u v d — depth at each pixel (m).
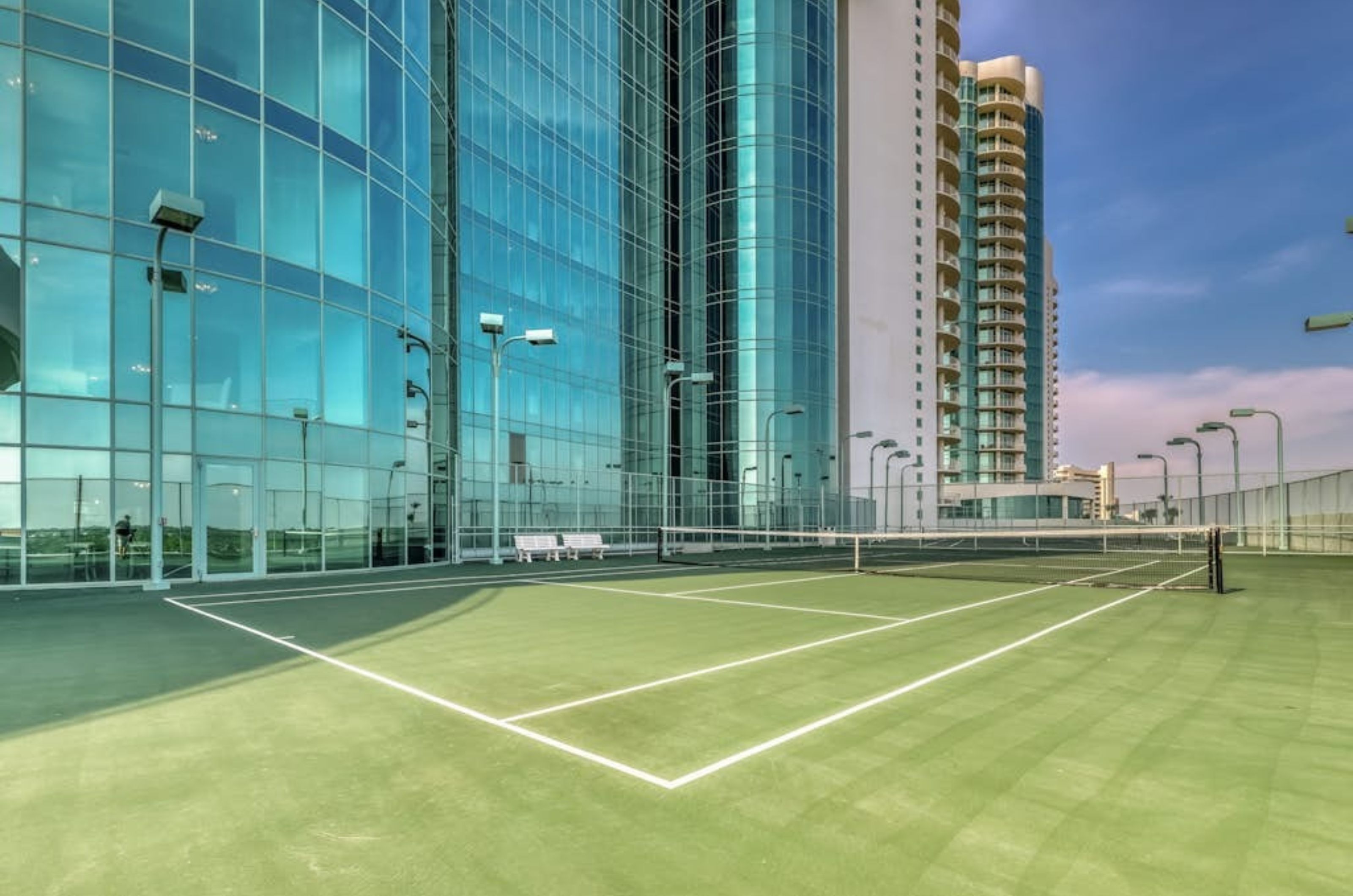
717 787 4.47
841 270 63.09
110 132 16.64
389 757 5.02
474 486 31.67
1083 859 3.54
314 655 8.71
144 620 11.67
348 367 20.91
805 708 6.29
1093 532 18.28
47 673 7.68
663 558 30.62
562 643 9.53
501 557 29.75
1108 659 8.52
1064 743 5.36
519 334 35.16
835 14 55.81
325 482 20.17
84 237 16.28
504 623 11.38
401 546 22.86
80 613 12.47
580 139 41.06
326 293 20.34
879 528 61.09
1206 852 3.62
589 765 4.86
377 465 21.83
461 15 32.66
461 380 31.53
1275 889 3.26
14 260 15.52
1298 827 3.91
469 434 31.70
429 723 5.83
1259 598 15.34
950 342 83.75
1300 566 25.73
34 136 15.80
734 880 3.32
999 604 14.09
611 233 43.38
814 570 23.92
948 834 3.82
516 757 5.02
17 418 15.46
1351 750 5.22
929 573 22.41
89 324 16.30
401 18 23.39
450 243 29.62
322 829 3.86
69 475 15.95
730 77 51.88
